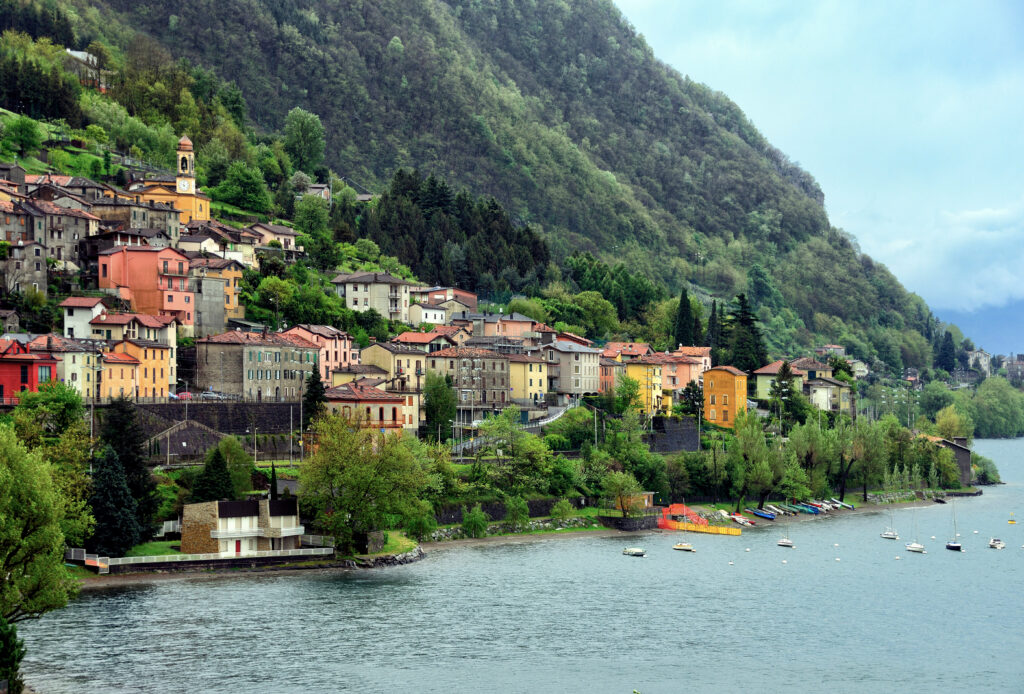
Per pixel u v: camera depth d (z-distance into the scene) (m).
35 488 114.12
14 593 110.75
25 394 187.62
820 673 137.50
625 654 142.00
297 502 184.62
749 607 168.62
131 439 178.38
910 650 148.12
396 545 195.75
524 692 126.50
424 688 126.44
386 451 189.75
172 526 183.38
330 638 143.25
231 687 123.75
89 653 133.38
